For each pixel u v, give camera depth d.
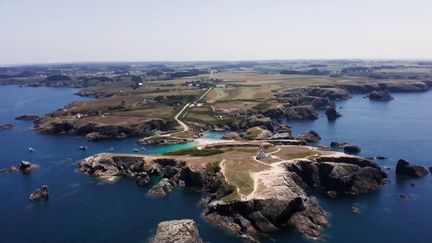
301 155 151.25
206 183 138.62
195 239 96.56
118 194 137.38
